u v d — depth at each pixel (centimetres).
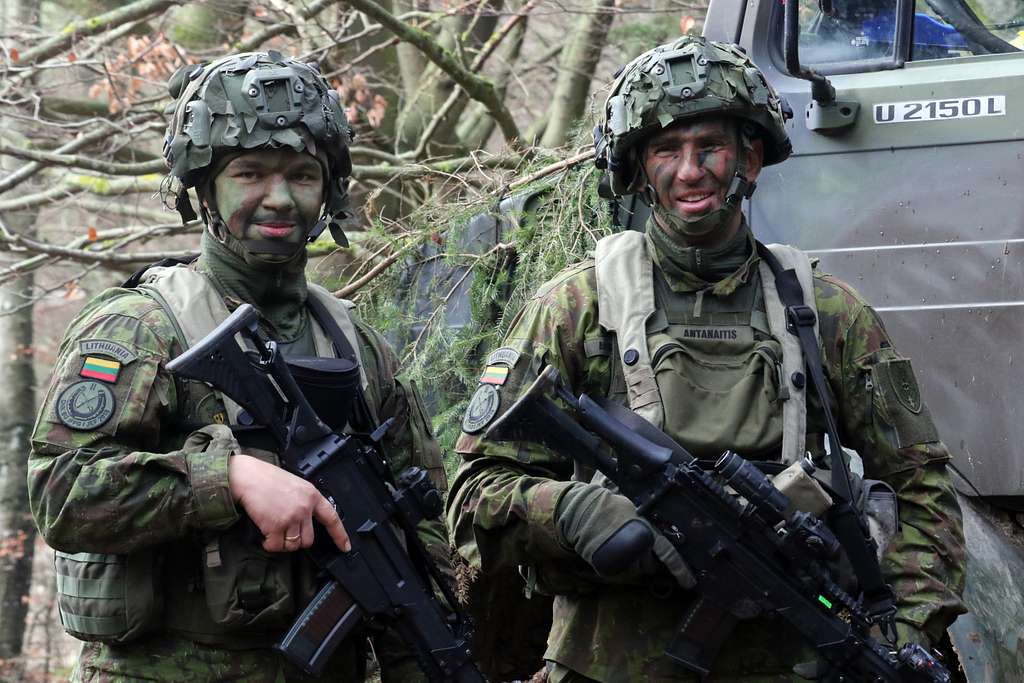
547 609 430
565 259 464
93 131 903
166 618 296
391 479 312
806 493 306
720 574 307
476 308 481
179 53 897
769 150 344
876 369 331
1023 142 406
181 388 301
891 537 327
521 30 981
